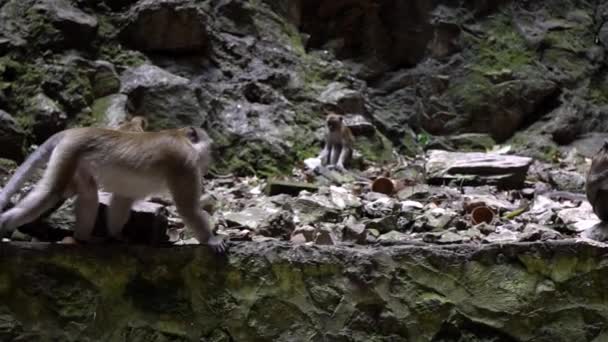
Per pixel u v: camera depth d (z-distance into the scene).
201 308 5.12
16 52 10.16
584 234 6.50
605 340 5.39
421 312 5.27
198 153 4.74
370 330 5.23
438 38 14.34
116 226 5.07
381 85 14.47
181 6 11.39
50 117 9.72
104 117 10.14
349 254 5.24
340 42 14.35
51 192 4.45
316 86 12.69
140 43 11.46
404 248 5.31
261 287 5.16
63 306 5.02
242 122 11.07
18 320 4.96
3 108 9.77
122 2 11.67
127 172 4.56
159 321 5.10
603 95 14.66
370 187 9.21
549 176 10.39
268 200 8.13
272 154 10.86
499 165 9.58
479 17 14.77
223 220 6.79
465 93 14.00
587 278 5.40
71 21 10.62
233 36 12.46
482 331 5.33
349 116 12.40
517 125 13.97
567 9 15.32
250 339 5.16
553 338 5.36
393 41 14.66
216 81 11.66
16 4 10.59
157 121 10.49
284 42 12.99
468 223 7.15
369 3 14.41
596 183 6.36
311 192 8.65
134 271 5.07
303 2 14.20
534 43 14.52
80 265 5.02
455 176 9.62
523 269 5.38
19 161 9.12
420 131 13.97
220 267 5.11
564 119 13.75
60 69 10.21
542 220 7.41
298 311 5.18
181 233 6.20
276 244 5.21
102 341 5.05
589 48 14.91
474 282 5.33
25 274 4.98
